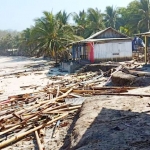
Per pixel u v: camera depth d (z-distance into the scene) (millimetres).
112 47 32188
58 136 9086
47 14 44531
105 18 67875
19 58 79875
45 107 12273
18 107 13273
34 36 47000
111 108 9703
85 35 59875
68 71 32062
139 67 22219
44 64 47562
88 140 6941
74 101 13195
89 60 32500
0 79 28547
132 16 55375
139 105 9703
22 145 8609
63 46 43688
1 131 9633
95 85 18656
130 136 6672
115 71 21547
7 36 119312
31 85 22578
